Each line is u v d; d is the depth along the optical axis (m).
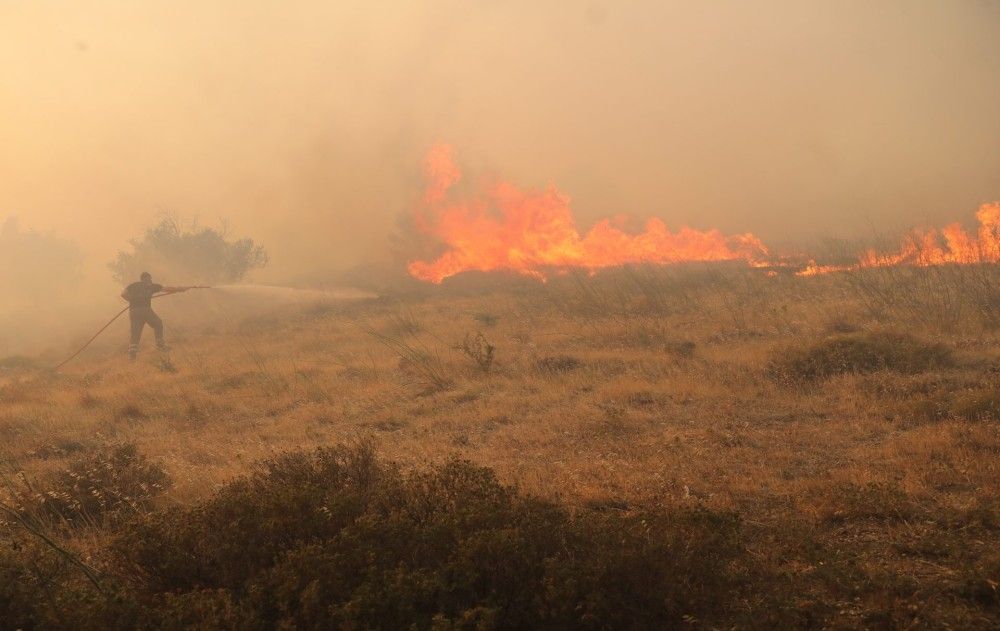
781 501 5.07
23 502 5.54
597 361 10.77
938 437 6.08
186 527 3.96
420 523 4.01
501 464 6.26
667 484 5.39
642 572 3.55
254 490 4.68
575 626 3.42
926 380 8.11
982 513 4.43
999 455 5.59
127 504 5.66
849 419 7.13
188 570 3.86
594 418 7.65
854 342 9.20
